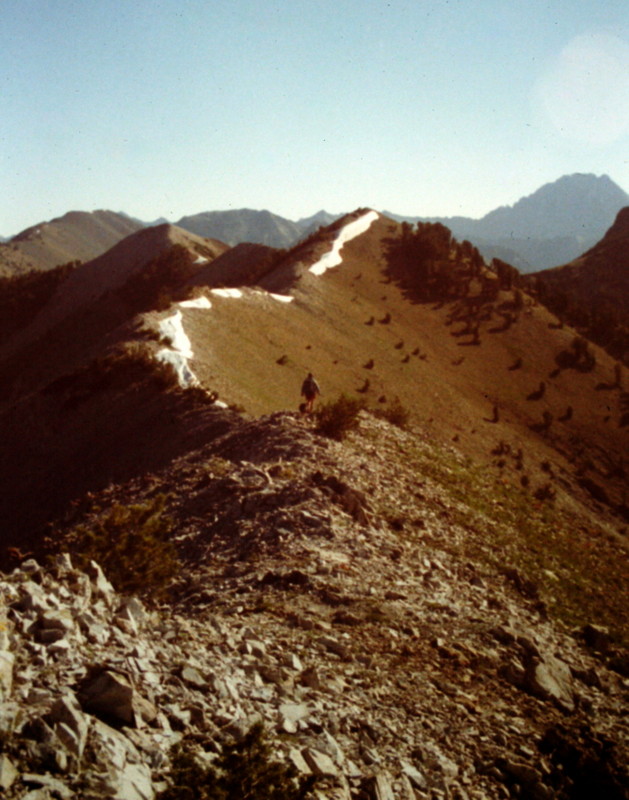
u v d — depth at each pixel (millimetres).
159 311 54906
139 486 25734
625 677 15352
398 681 10289
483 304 101312
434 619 13289
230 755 5914
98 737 5559
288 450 24797
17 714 5391
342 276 101625
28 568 8258
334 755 7383
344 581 14461
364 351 73125
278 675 8898
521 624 15211
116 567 12898
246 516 18656
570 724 10289
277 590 13797
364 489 22141
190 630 9539
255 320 65000
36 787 4855
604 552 32844
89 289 189375
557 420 77000
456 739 9055
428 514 22734
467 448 59344
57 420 42781
